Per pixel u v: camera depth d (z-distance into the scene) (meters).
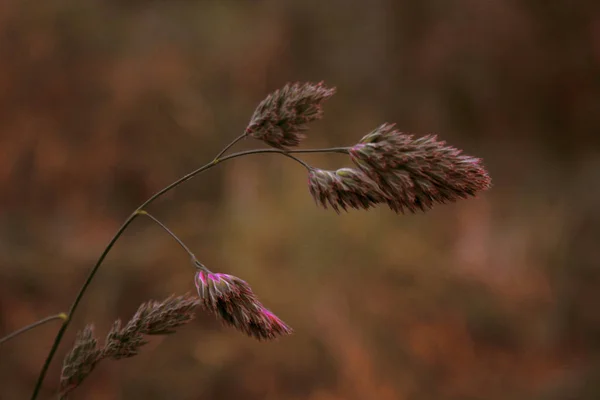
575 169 1.66
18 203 1.46
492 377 1.20
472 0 1.70
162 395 1.05
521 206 1.66
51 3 1.60
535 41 1.67
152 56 1.70
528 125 1.72
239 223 1.37
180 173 1.59
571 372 1.19
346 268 1.33
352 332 1.20
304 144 1.61
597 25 1.62
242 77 1.77
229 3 1.87
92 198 1.52
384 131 0.39
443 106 1.75
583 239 1.46
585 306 1.36
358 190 0.39
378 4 1.79
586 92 1.66
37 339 1.08
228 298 0.39
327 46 1.82
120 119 1.60
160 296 1.22
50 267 1.20
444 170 0.39
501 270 1.52
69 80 1.59
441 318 1.34
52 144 1.52
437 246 1.54
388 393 1.13
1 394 0.97
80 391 1.03
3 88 1.52
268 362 1.12
